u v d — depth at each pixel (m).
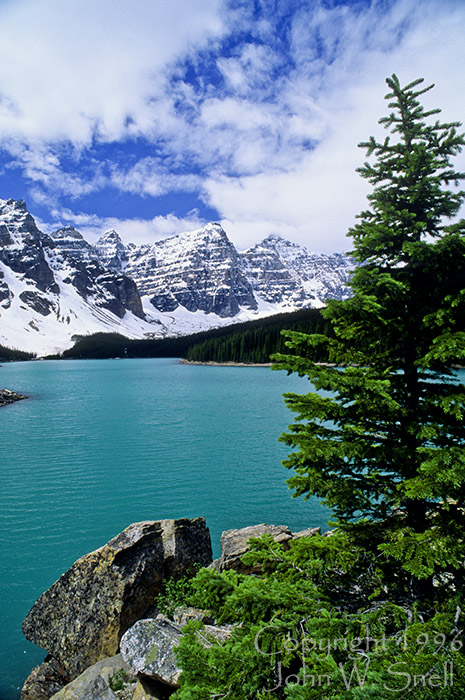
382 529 6.36
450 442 6.31
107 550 11.86
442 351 5.88
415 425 6.18
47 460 32.56
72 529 19.72
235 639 5.62
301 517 20.84
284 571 6.67
